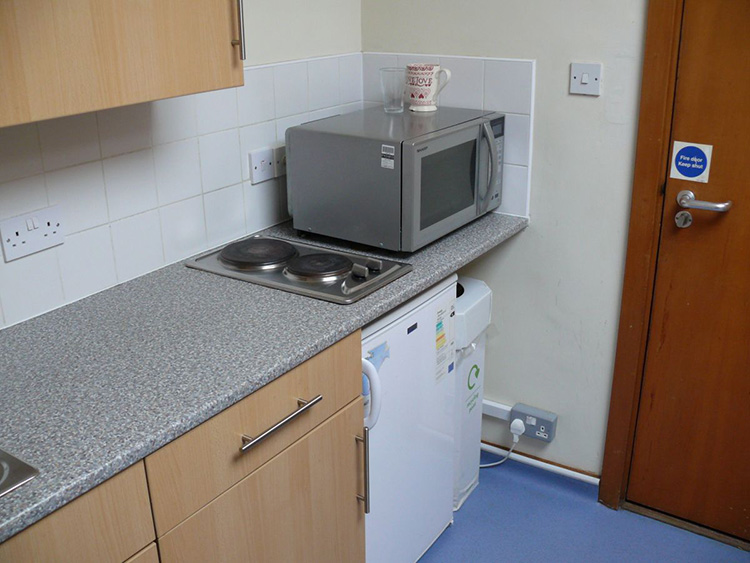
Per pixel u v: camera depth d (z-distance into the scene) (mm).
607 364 2428
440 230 2094
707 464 2344
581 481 2600
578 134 2250
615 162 2217
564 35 2188
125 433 1260
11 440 1243
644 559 2287
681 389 2316
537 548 2340
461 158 2121
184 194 2012
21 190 1622
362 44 2578
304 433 1618
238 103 2113
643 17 2055
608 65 2143
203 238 2100
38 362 1499
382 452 1940
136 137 1846
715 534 2383
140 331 1624
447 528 2430
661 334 2299
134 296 1812
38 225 1667
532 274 2477
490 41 2320
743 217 2072
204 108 2012
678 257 2199
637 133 2146
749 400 2211
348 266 1908
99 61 1361
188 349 1540
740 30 1930
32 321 1685
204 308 1733
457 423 2369
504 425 2725
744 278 2115
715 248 2137
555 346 2512
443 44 2412
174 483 1325
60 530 1148
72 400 1360
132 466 1242
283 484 1587
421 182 1956
